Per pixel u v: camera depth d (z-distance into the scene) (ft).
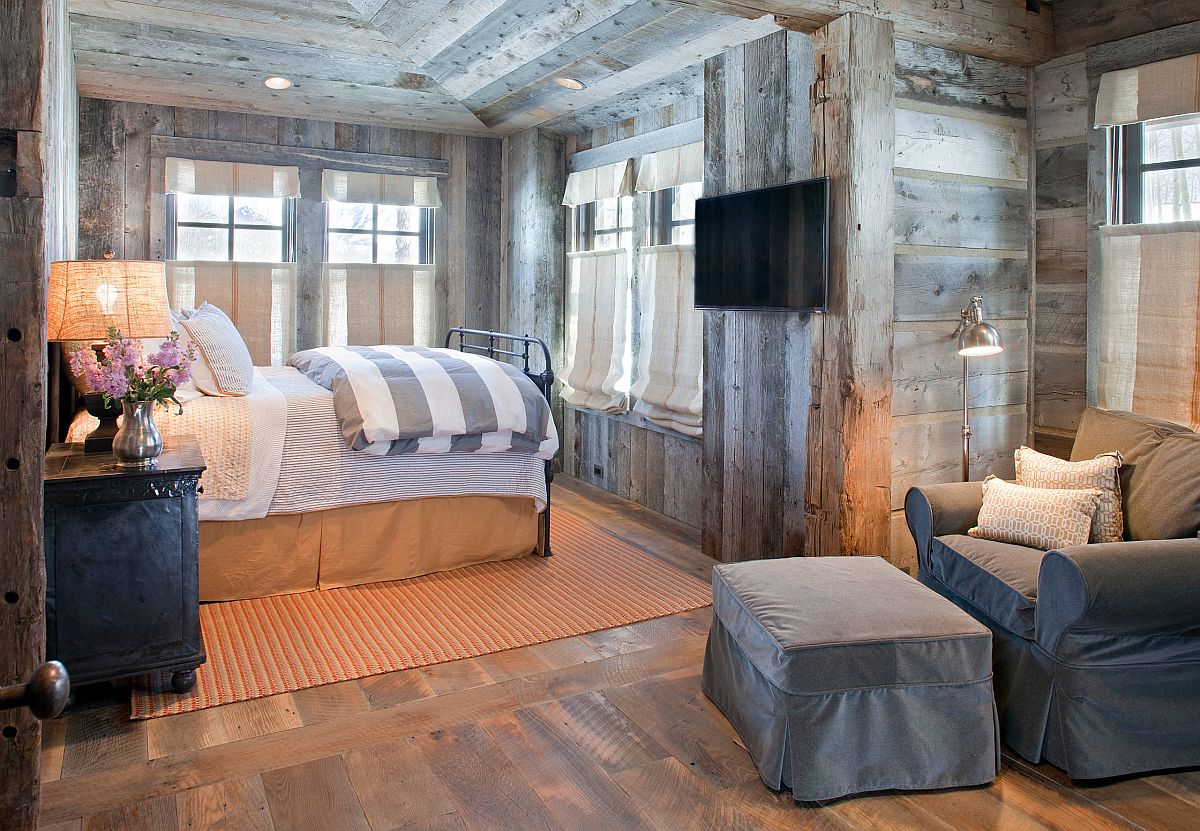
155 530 8.96
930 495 10.14
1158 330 10.92
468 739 8.43
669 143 16.12
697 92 15.31
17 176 6.48
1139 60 11.05
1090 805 7.41
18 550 6.67
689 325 15.79
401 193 20.21
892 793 7.62
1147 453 9.43
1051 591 7.65
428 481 12.93
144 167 17.81
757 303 12.54
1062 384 12.34
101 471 8.82
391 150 20.18
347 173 19.62
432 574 13.32
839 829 7.05
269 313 18.99
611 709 9.07
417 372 13.10
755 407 13.15
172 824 7.00
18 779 6.70
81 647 8.70
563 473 20.80
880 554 11.27
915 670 7.57
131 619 8.91
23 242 6.54
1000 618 8.45
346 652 10.41
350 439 12.09
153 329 9.53
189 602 9.19
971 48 11.63
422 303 20.74
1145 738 7.75
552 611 11.82
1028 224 12.65
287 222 19.25
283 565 12.23
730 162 13.47
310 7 14.83
